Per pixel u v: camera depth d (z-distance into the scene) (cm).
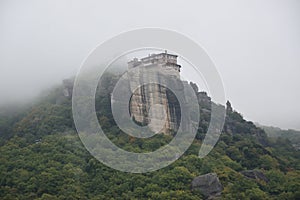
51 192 8444
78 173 8875
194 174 8838
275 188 8988
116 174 8800
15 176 8806
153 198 8231
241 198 8381
